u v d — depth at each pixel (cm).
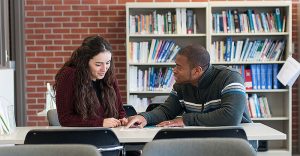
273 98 680
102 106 355
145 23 658
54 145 201
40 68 698
